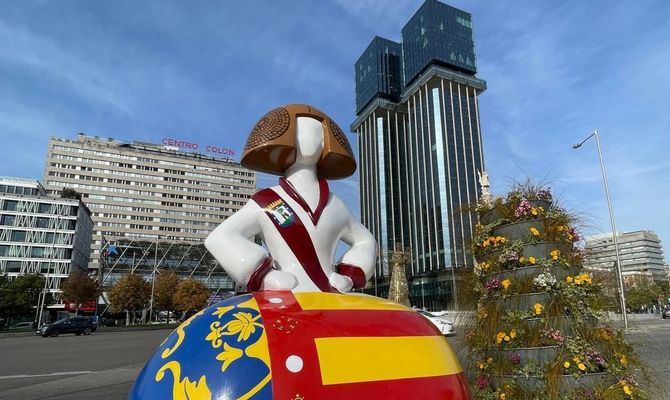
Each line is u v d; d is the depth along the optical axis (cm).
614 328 345
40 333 2889
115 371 1046
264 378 144
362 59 10975
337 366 151
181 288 5750
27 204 6481
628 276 4572
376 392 150
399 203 9006
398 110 9525
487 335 341
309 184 224
